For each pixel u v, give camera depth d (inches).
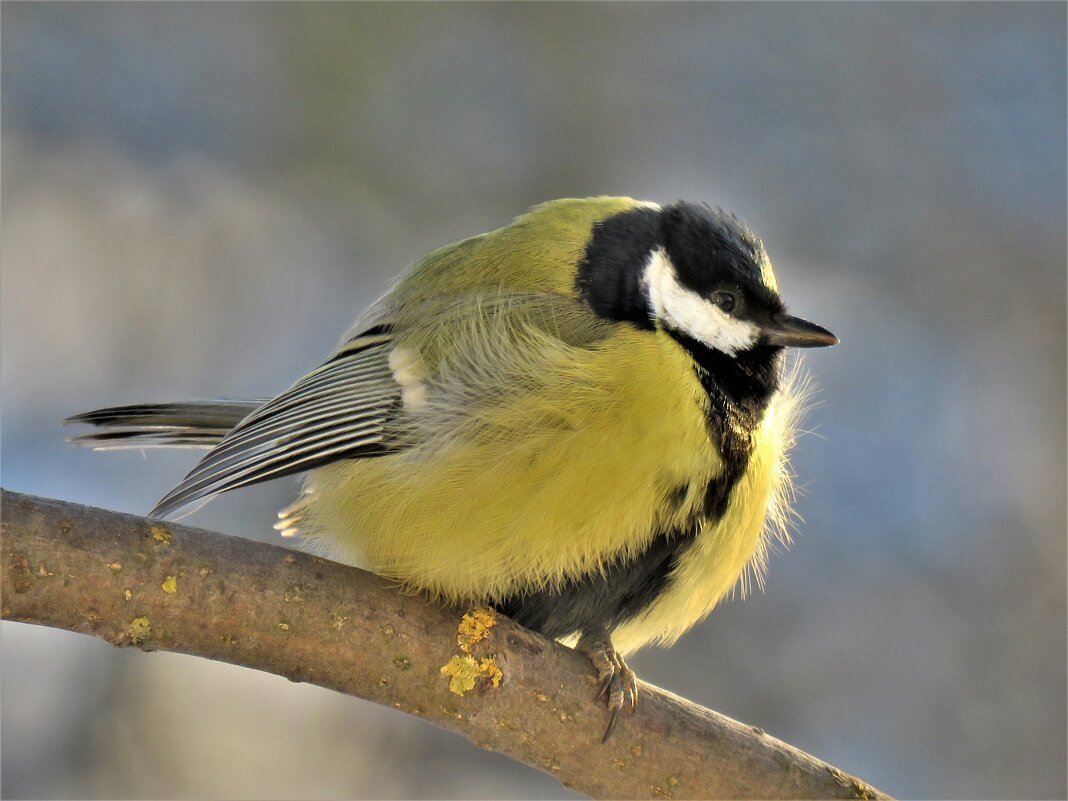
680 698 221.6
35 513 186.5
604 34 507.8
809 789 217.6
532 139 495.8
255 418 241.6
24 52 476.7
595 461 220.5
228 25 493.0
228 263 471.5
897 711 417.7
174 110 485.4
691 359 239.8
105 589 187.6
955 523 444.5
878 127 502.0
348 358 246.4
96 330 456.1
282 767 398.9
